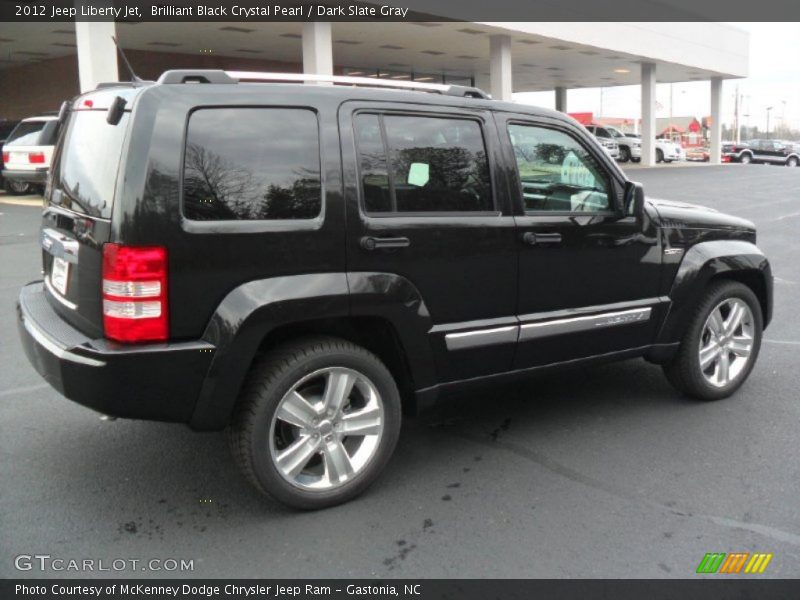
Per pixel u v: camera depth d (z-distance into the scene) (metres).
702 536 3.31
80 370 3.08
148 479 3.85
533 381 5.36
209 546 3.24
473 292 3.81
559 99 45.47
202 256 3.12
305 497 3.47
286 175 3.31
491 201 3.88
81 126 3.71
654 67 34.62
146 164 3.04
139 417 3.16
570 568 3.07
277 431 3.50
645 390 5.17
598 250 4.23
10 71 30.72
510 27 23.72
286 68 30.73
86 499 3.64
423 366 3.72
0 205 16.36
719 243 4.80
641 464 4.02
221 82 3.31
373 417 3.62
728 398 5.01
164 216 3.05
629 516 3.48
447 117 3.77
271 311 3.22
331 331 3.69
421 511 3.54
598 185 4.31
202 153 3.15
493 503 3.61
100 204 3.18
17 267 9.43
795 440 4.32
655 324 4.57
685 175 27.56
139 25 21.25
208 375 3.16
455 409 4.83
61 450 4.19
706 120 78.56
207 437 4.37
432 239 3.63
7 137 19.23
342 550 3.21
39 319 3.58
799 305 7.70
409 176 3.63
